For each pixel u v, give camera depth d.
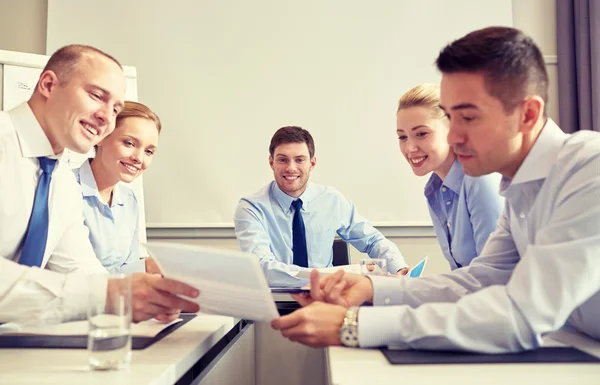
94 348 0.81
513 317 0.85
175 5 3.19
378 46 3.14
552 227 0.91
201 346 1.02
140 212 2.82
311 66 3.15
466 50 0.96
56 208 1.50
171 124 3.16
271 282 2.26
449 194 1.74
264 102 3.16
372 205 3.11
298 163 2.56
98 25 3.19
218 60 3.17
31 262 1.37
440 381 0.70
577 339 1.02
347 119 3.13
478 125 0.97
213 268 0.92
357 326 0.90
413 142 1.71
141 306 1.09
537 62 0.97
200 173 3.14
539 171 1.00
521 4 3.14
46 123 1.47
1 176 1.38
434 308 0.89
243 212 2.61
